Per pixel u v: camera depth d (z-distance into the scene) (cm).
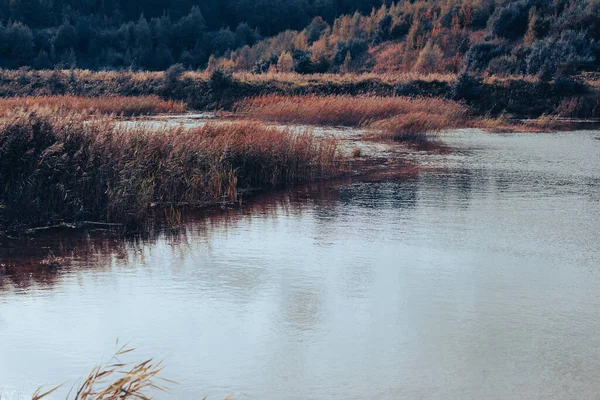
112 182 1311
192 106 3762
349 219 1266
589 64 4716
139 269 949
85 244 1080
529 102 3828
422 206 1386
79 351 683
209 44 9000
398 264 980
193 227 1202
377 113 3091
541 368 662
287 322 763
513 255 1029
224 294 850
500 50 5178
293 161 1703
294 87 3919
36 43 8312
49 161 1267
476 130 3073
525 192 1544
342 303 823
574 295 859
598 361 678
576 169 1900
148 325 750
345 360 675
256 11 10275
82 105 3203
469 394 612
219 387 618
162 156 1449
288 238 1123
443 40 5909
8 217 1206
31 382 617
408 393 613
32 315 772
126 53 8144
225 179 1516
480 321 771
